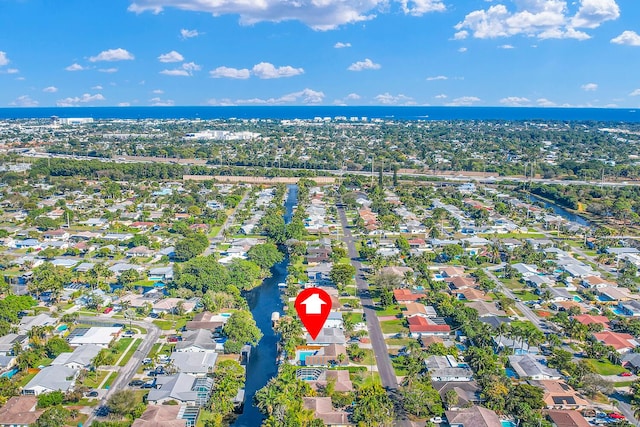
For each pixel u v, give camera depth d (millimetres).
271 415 179625
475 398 195125
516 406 186750
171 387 196750
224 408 190500
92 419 185000
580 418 183625
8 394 192750
